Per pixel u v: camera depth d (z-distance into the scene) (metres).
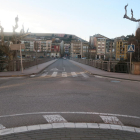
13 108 5.99
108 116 5.29
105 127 4.40
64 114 5.40
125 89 9.91
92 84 11.57
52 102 6.84
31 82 12.12
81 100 7.22
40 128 4.26
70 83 11.86
